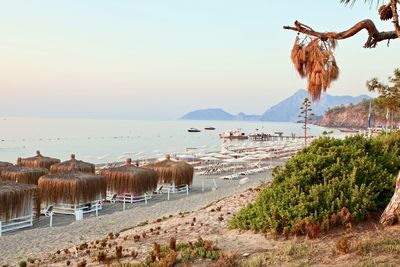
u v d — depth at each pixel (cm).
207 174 3391
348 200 740
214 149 6412
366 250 593
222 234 834
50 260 884
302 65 592
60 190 1897
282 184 871
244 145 5791
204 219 1071
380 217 707
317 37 598
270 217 770
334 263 570
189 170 2567
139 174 2197
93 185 1961
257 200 872
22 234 1356
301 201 773
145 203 2167
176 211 1698
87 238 1264
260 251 670
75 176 1952
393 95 1919
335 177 824
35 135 10569
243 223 816
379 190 777
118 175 2188
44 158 2962
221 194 2138
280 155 4641
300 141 6328
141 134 12888
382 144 1062
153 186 2292
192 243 776
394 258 556
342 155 907
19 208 1612
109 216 1652
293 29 609
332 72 572
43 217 1844
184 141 9719
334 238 664
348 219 700
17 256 1082
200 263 650
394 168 895
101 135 11588
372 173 825
